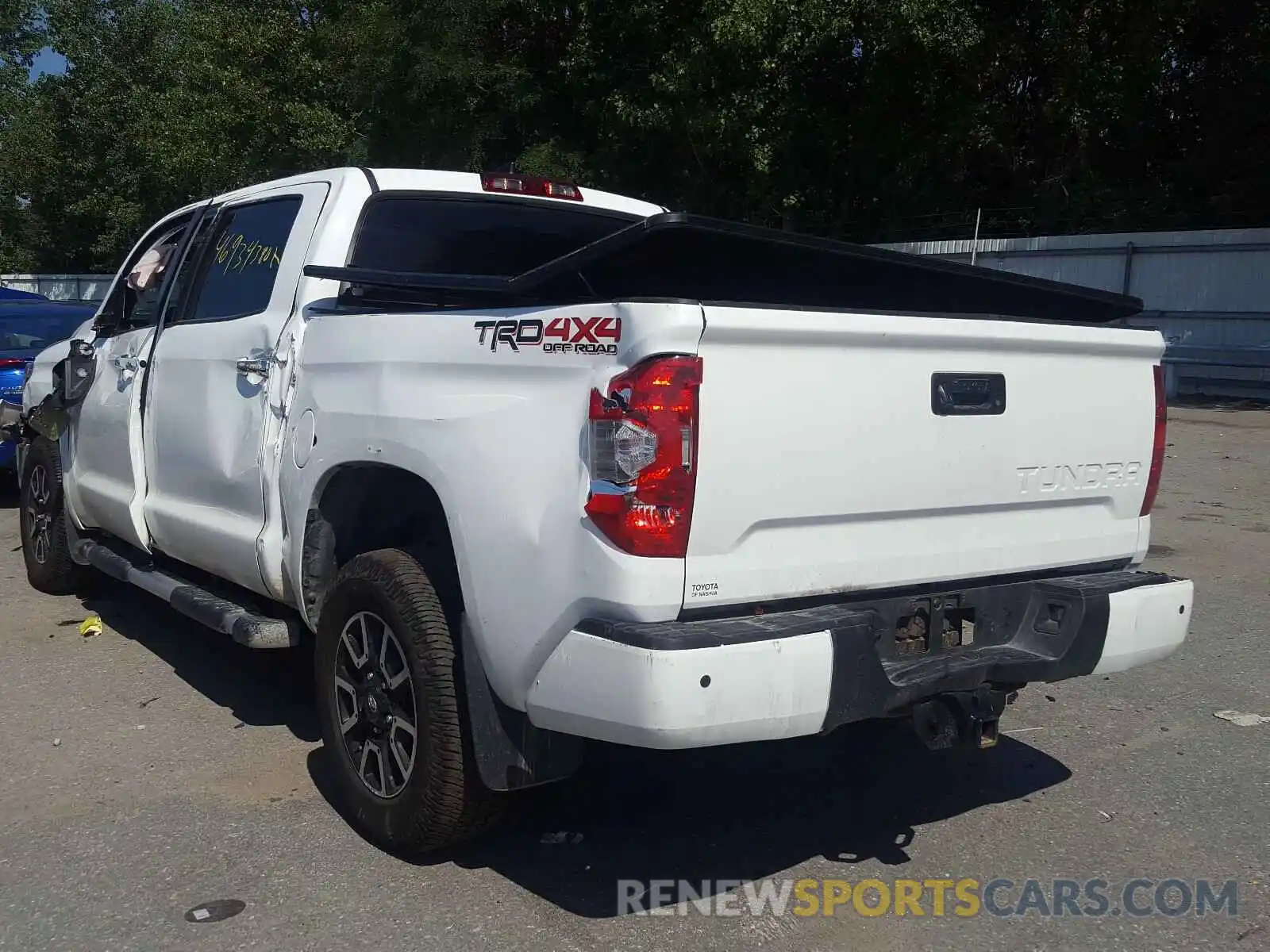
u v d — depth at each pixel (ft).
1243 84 76.95
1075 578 13.19
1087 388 13.12
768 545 10.84
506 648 11.23
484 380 11.62
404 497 13.80
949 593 12.25
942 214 85.97
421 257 15.87
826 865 13.11
